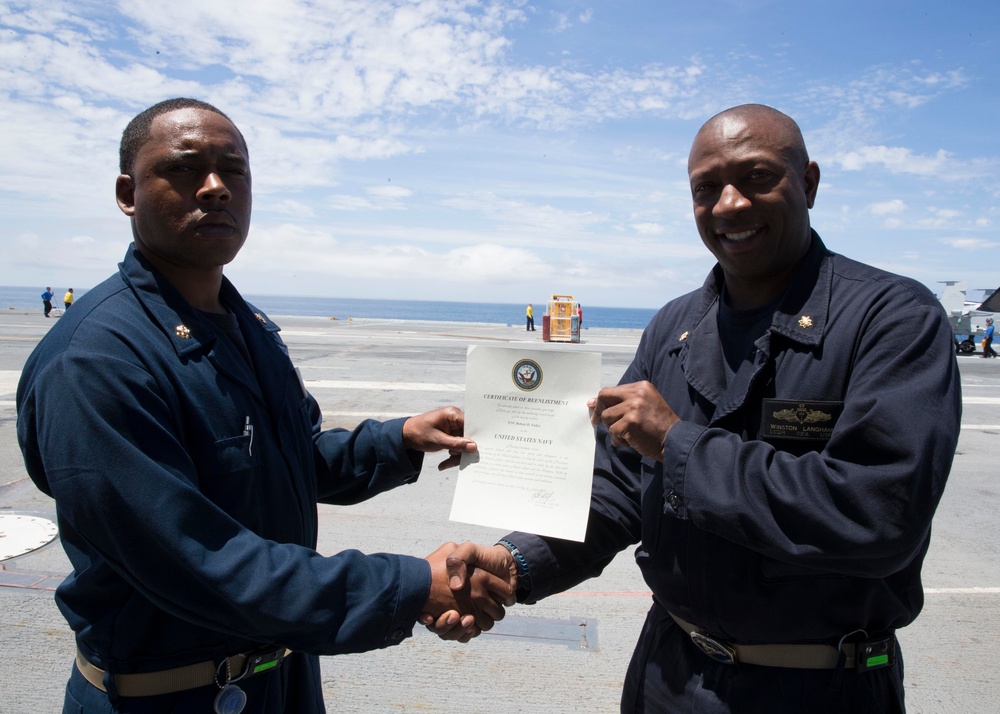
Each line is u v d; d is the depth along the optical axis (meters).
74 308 1.40
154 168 1.44
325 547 4.48
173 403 1.35
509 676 3.09
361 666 3.15
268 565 1.31
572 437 1.67
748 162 1.50
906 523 1.24
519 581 1.76
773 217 1.51
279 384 1.61
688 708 1.57
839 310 1.48
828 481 1.27
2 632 3.26
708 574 1.51
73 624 1.40
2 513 4.84
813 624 1.44
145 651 1.37
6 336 18.14
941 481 1.26
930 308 1.41
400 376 12.21
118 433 1.25
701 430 1.44
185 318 1.43
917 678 3.11
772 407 1.47
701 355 1.67
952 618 3.69
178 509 1.25
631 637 3.44
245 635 1.33
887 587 1.46
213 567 1.27
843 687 1.45
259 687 1.47
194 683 1.39
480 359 1.75
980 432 9.09
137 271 1.43
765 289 1.62
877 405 1.29
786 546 1.30
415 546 4.52
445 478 6.13
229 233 1.49
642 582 4.10
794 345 1.50
